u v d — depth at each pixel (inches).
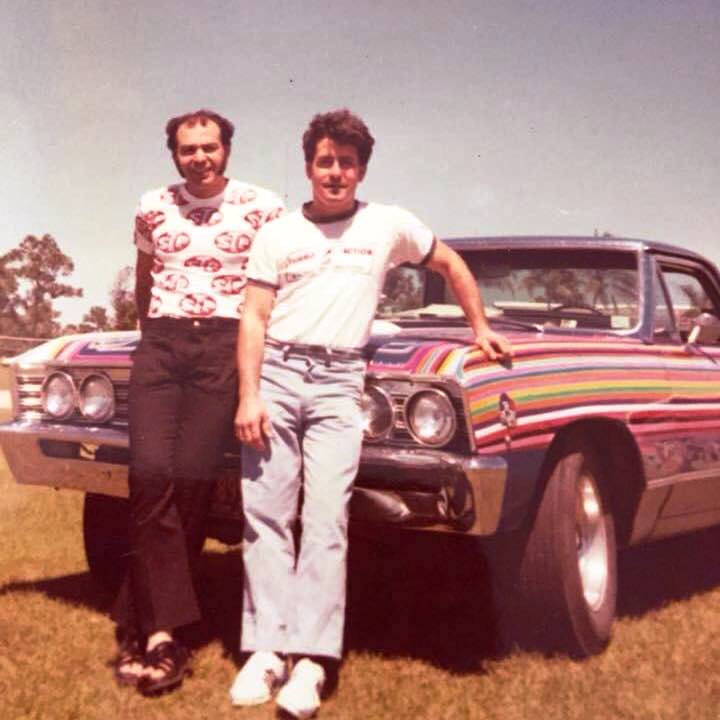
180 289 136.0
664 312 178.7
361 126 128.1
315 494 126.3
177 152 136.5
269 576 126.9
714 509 184.7
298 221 129.6
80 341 158.6
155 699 123.6
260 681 122.1
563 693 128.2
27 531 201.8
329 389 127.5
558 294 180.9
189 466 131.1
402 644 146.6
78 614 155.7
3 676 129.5
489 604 156.9
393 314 187.8
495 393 131.1
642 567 199.8
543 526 137.2
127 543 167.3
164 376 134.5
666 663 140.6
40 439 155.4
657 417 161.3
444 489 127.7
